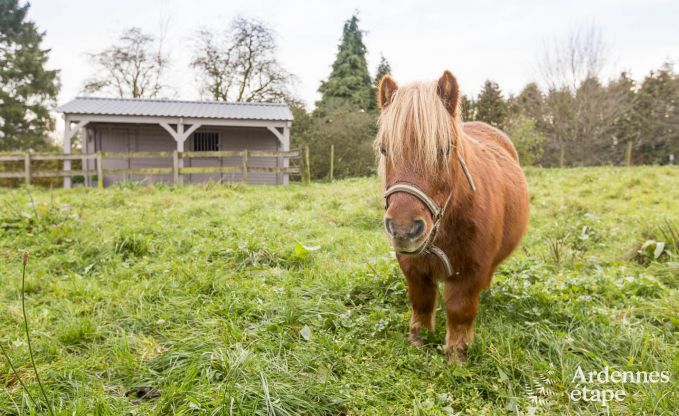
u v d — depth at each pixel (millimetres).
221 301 3309
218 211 6992
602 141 24125
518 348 2607
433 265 2469
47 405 1912
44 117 33625
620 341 2736
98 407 1996
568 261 4664
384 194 2309
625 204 8094
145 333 2883
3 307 3145
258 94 27859
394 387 2275
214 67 26859
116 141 16234
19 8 34906
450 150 2146
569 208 7590
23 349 2510
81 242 4750
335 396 2172
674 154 26484
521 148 20016
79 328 2740
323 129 22234
